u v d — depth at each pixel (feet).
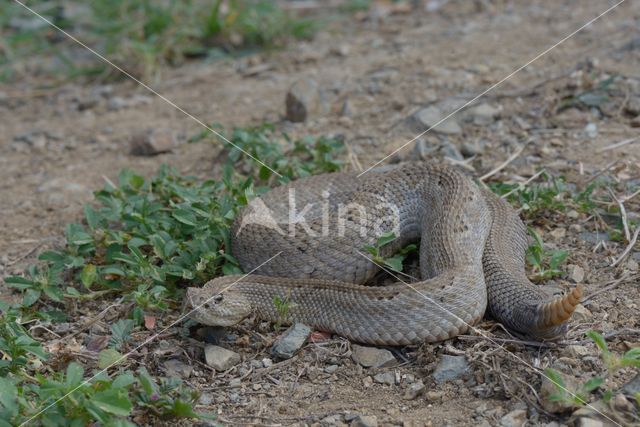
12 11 54.03
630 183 30.12
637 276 25.44
